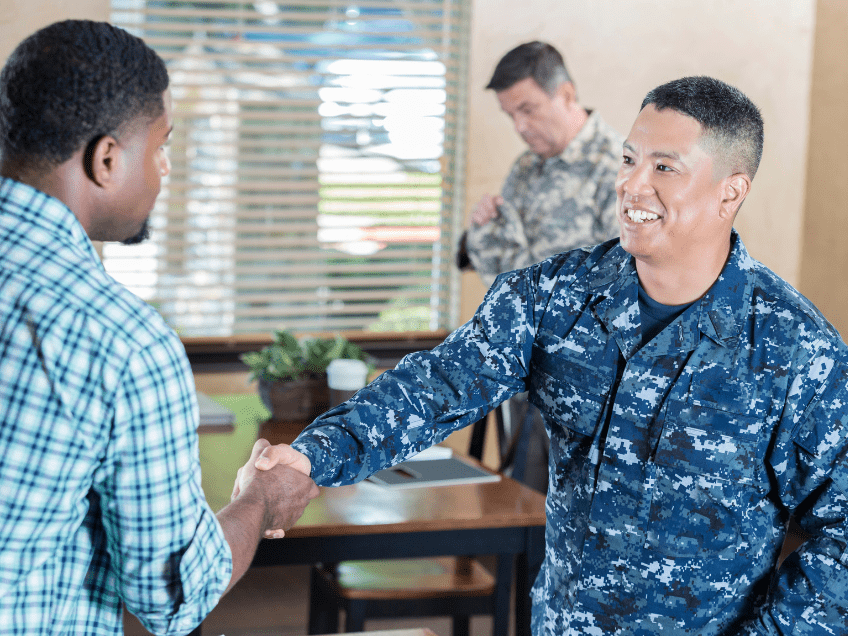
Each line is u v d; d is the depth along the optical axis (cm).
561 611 138
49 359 88
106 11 327
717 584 131
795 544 379
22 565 89
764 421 128
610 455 133
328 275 375
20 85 91
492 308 143
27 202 91
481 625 319
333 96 366
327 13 360
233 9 350
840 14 397
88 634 97
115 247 347
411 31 371
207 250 359
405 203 382
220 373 362
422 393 142
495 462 399
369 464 140
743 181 128
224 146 357
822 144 409
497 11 376
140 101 95
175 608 97
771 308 129
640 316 134
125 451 91
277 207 367
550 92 297
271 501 125
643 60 394
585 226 306
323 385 278
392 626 312
